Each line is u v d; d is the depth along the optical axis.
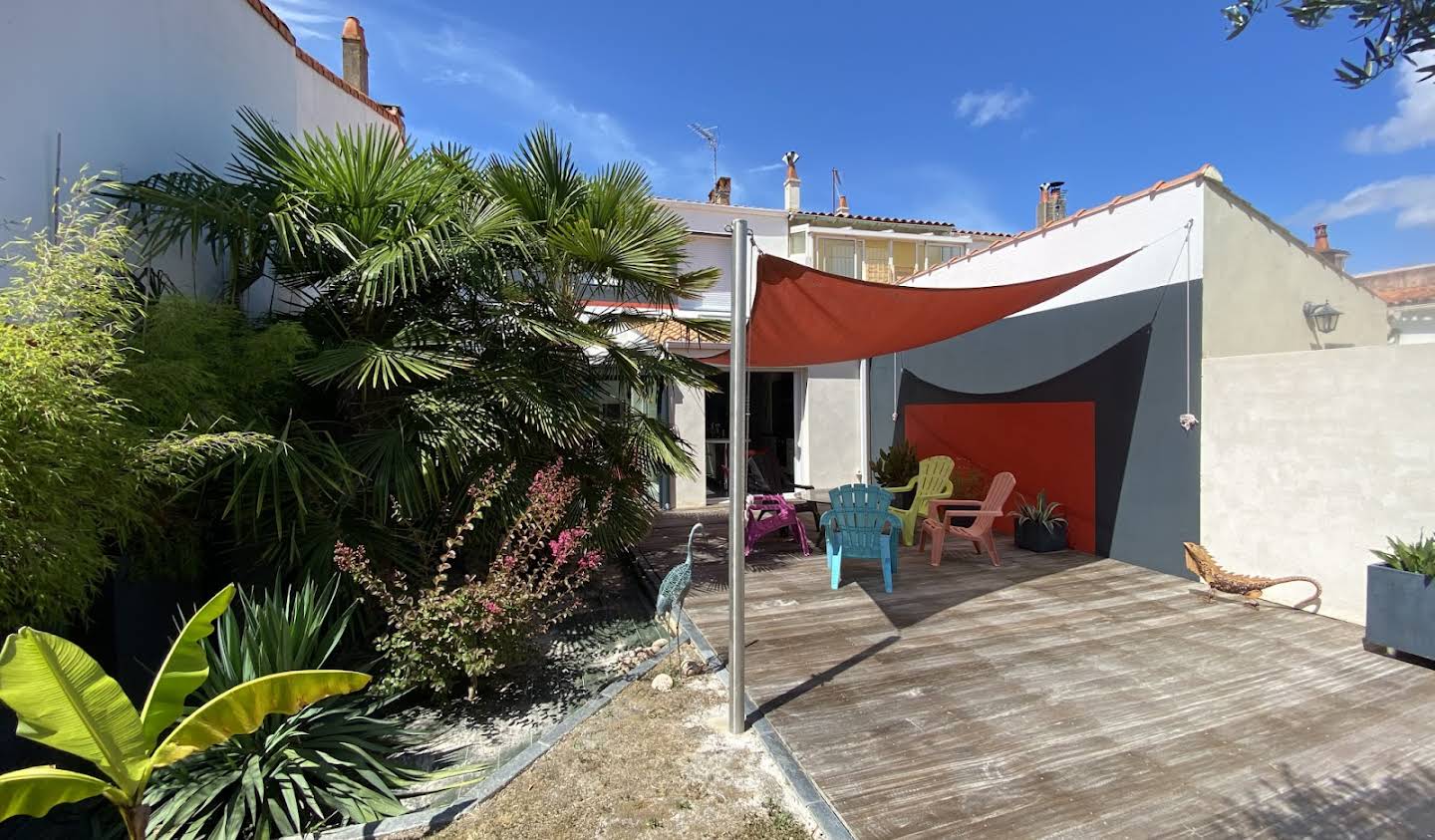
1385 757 3.55
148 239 4.93
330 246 5.64
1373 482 5.46
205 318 4.75
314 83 9.03
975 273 10.23
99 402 3.44
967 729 3.95
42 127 4.49
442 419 5.43
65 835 3.47
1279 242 7.25
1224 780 3.37
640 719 4.27
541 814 3.32
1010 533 9.62
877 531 6.98
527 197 6.85
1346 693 4.35
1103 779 3.41
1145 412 7.54
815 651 5.30
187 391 4.25
